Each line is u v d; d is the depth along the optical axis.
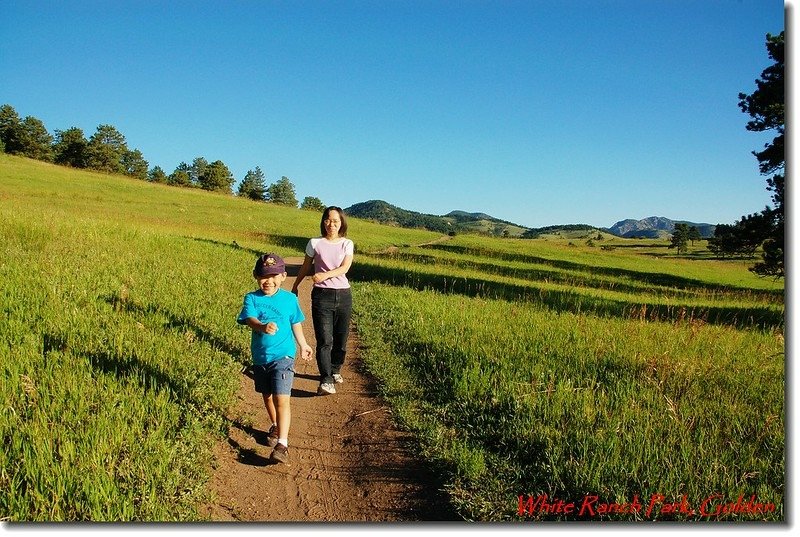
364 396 6.65
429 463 4.79
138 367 5.77
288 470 4.69
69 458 3.85
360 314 11.67
